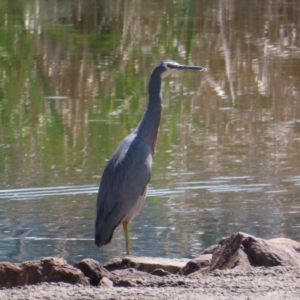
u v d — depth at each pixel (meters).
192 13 29.55
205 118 17.72
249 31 26.39
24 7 31.41
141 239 10.65
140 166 10.45
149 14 29.55
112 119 18.06
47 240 10.59
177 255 9.81
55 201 12.43
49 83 21.41
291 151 15.03
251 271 7.56
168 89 20.33
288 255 8.09
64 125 17.64
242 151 15.12
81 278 7.82
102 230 10.23
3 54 24.11
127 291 6.93
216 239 10.45
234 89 20.17
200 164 14.32
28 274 7.85
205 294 6.66
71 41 25.70
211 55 23.58
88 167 14.36
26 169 14.26
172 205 12.16
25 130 17.39
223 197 12.46
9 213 11.81
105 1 32.44
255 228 10.89
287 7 29.92
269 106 18.56
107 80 21.47
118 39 25.95
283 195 12.49
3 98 20.14
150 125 10.95
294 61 22.56
